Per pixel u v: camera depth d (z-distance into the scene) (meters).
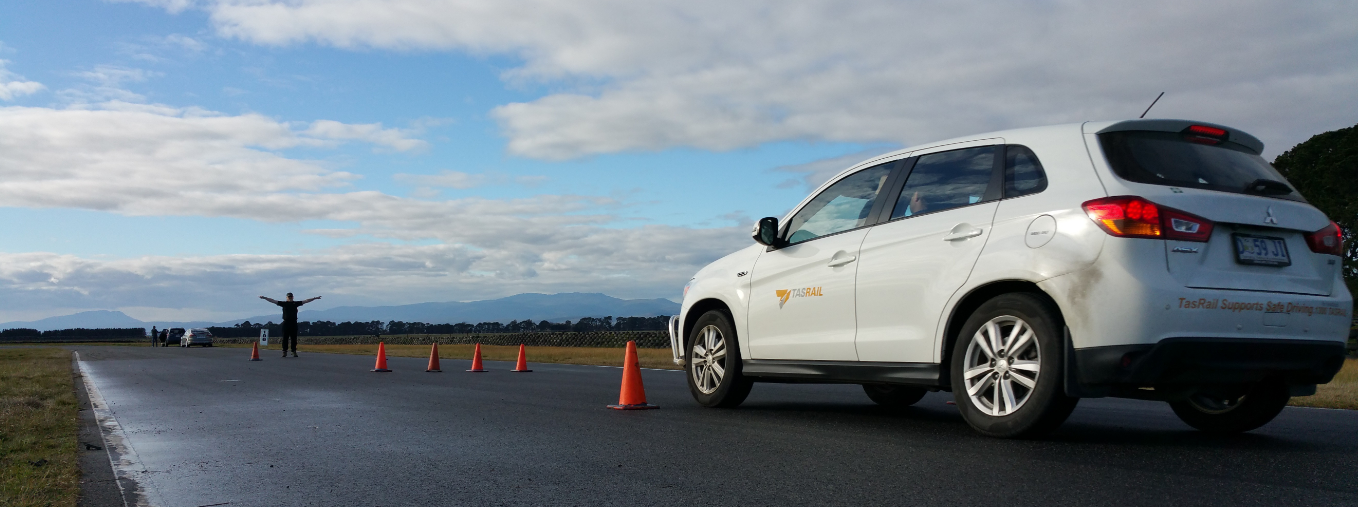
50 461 4.79
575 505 3.48
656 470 4.20
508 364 17.42
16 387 10.48
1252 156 5.03
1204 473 3.86
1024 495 3.44
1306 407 7.02
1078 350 4.38
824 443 4.95
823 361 6.01
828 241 6.13
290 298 23.44
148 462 4.75
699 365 7.38
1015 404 4.76
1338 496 3.37
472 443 5.23
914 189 5.62
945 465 4.13
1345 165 24.89
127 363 18.52
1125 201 4.34
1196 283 4.31
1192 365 4.29
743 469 4.17
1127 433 5.19
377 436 5.62
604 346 34.50
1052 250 4.54
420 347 40.22
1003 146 5.15
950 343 5.14
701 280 7.41
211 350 35.12
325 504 3.62
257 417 6.91
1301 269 4.64
